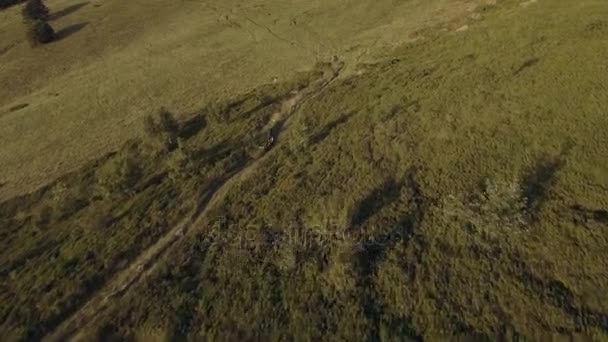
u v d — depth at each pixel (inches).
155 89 2158.0
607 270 861.8
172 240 1117.7
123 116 1941.4
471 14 2176.4
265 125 1595.7
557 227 954.7
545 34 1621.6
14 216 1362.0
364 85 1692.9
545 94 1310.3
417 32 2191.2
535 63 1465.3
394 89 1587.1
